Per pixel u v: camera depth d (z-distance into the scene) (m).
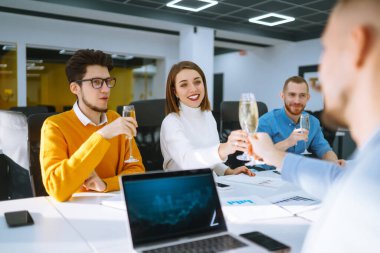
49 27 6.14
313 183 0.78
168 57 7.61
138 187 0.77
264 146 1.06
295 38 7.87
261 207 1.08
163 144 1.75
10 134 1.55
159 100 2.23
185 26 6.41
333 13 0.37
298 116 2.32
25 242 0.81
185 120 1.75
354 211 0.33
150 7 5.72
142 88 8.48
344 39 0.35
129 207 0.75
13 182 1.65
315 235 0.37
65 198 1.18
